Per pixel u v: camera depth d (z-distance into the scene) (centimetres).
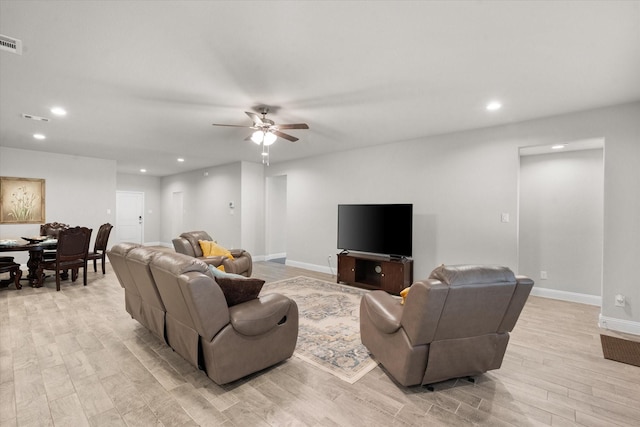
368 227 488
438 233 454
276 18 188
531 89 288
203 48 223
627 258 312
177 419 173
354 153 555
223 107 341
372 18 188
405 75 263
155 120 390
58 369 224
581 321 334
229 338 198
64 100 322
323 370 227
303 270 615
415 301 180
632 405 189
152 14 184
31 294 415
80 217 654
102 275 538
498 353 209
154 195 1027
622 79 265
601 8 176
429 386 206
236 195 727
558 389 205
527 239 447
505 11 180
